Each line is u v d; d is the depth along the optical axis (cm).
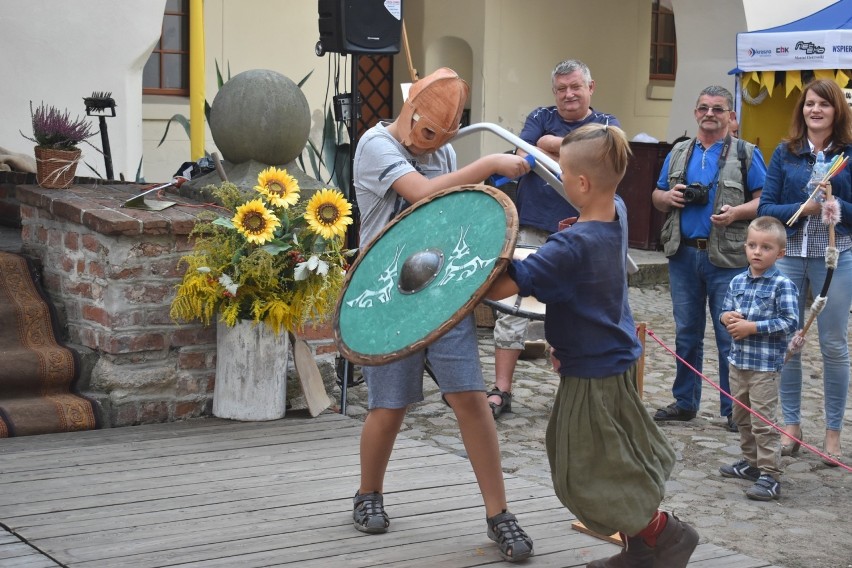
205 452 591
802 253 656
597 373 389
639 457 391
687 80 1412
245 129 741
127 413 645
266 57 1251
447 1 1543
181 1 1224
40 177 720
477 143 1518
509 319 754
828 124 643
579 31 1592
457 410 451
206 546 455
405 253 417
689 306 736
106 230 628
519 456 654
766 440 591
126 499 511
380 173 452
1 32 966
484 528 486
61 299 691
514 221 387
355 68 798
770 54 1195
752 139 1266
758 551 510
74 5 991
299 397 694
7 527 470
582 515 392
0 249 744
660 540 399
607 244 388
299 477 551
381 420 462
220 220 636
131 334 644
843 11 1277
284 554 449
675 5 1407
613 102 1648
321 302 659
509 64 1535
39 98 987
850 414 788
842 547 518
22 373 632
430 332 385
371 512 476
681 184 725
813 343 1061
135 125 1036
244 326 654
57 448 590
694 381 743
